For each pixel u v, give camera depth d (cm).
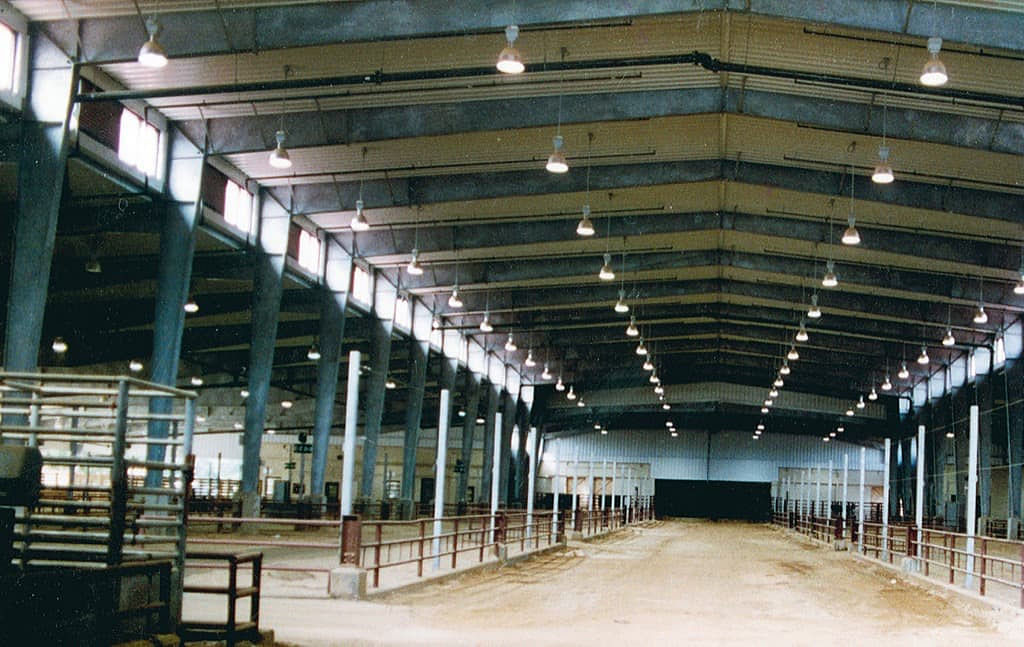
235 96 3042
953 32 2394
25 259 2459
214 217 3484
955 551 2745
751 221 4422
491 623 1723
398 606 1883
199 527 4550
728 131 3509
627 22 2655
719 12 2528
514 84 3028
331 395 4538
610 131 3481
